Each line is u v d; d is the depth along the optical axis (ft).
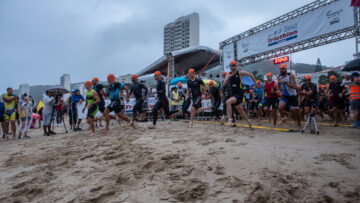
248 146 9.02
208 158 7.39
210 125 19.47
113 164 7.50
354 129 15.06
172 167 6.68
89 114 16.16
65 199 5.05
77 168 7.38
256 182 5.20
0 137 22.70
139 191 5.18
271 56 38.50
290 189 4.78
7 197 5.39
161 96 18.17
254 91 29.78
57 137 17.51
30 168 7.81
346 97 25.41
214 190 4.94
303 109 22.31
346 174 5.50
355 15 27.53
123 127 20.94
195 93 18.60
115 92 17.60
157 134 13.94
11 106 19.97
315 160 6.79
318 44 31.89
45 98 20.67
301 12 32.96
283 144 9.39
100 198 5.01
